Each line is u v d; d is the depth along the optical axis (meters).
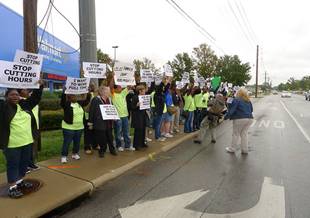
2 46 15.16
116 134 8.34
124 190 5.73
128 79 8.21
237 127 8.80
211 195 5.47
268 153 8.88
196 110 12.68
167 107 10.55
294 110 25.50
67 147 6.98
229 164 7.63
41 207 4.62
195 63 39.19
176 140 10.27
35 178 5.88
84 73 7.55
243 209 4.87
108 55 43.88
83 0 9.27
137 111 8.48
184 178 6.46
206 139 11.30
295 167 7.35
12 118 4.84
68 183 5.65
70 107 6.84
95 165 6.86
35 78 5.39
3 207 4.61
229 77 41.94
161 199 5.29
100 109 7.37
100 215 4.69
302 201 5.20
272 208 4.91
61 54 22.67
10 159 4.93
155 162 7.75
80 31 9.40
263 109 26.62
